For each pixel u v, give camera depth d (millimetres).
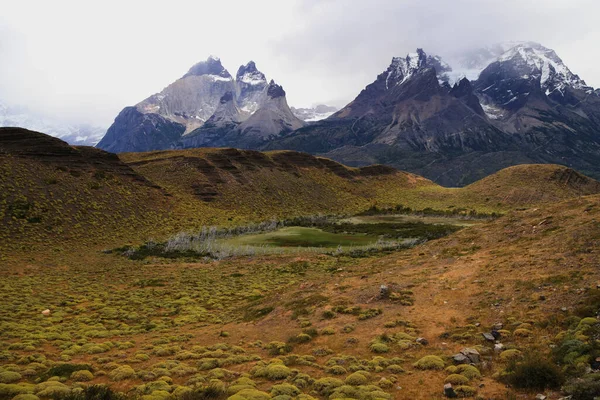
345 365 21688
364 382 18703
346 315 30703
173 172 161250
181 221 122000
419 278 36750
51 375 21156
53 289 53719
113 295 51219
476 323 25047
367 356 22891
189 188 152000
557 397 14883
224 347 26797
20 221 87562
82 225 97188
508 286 29422
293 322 31484
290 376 20234
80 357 25891
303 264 72188
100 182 120500
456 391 16750
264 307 38219
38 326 34625
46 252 79000
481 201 195250
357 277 42125
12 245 78062
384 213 182625
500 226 47719
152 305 45812
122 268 72438
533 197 186750
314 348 25078
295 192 184625
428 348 22969
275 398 16812
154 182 146375
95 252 85438
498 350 20906
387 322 27672
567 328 21281
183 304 46219
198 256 87125
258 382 19812
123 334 33438
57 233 89375
